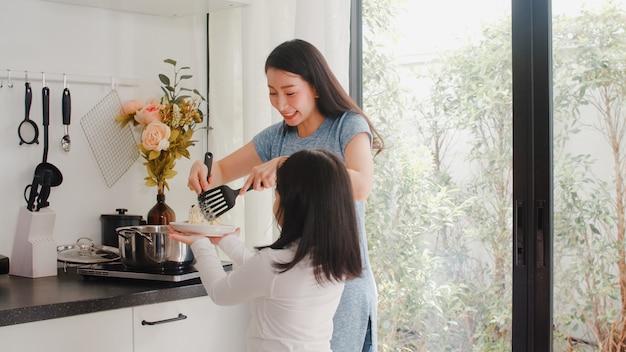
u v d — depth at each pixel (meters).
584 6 2.03
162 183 2.54
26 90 2.38
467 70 2.28
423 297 2.41
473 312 2.29
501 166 2.21
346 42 2.37
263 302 1.62
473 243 2.28
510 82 2.17
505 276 2.21
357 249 1.60
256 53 2.63
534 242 2.10
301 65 1.87
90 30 2.56
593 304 2.04
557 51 2.08
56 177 2.45
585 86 2.04
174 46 2.79
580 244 2.06
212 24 2.86
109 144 2.60
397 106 2.48
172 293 2.06
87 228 2.56
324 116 1.96
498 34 2.20
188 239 1.82
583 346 2.06
